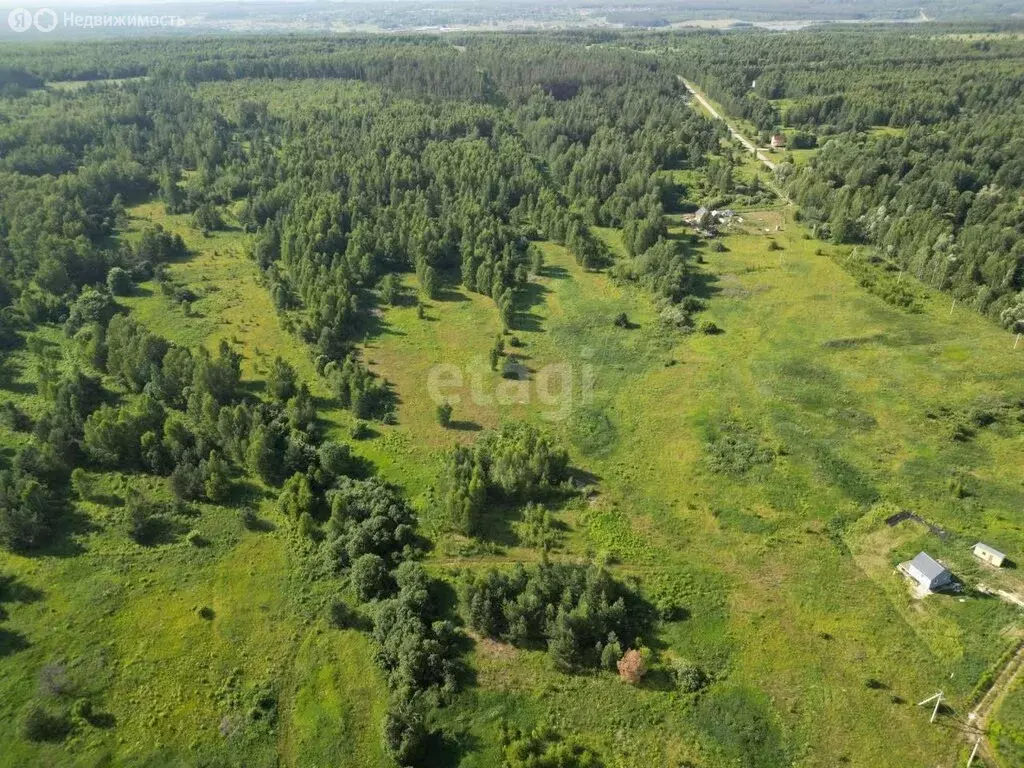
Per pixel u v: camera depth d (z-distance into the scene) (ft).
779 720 185.26
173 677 201.87
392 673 201.26
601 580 215.51
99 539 246.06
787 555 234.38
